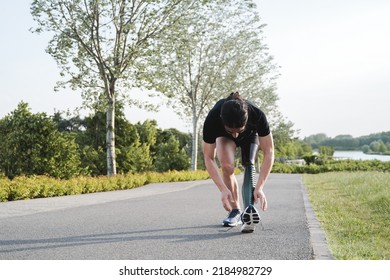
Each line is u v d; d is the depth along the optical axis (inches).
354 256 221.3
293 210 446.0
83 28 1056.2
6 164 1026.7
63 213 439.2
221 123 254.2
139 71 1093.1
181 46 1155.9
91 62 1101.7
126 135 1839.3
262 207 255.6
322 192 695.1
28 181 689.0
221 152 267.6
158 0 1072.8
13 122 1046.4
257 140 270.1
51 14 1003.9
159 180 1248.2
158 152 2425.0
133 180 1007.6
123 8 1063.6
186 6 1147.3
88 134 1784.0
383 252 233.5
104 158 1710.1
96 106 1133.7
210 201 583.8
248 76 1648.6
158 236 281.7
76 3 1015.0
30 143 1033.5
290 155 3991.1
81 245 253.9
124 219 378.9
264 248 239.9
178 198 647.1
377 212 404.5
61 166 1074.7
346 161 2669.8
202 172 1585.9
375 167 2390.5
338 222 345.4
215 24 1469.0
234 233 289.7
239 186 960.3
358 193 598.5
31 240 273.1
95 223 352.8
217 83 1601.9
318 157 2837.1
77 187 784.3
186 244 252.4
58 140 1074.7
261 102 1902.1
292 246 244.7
